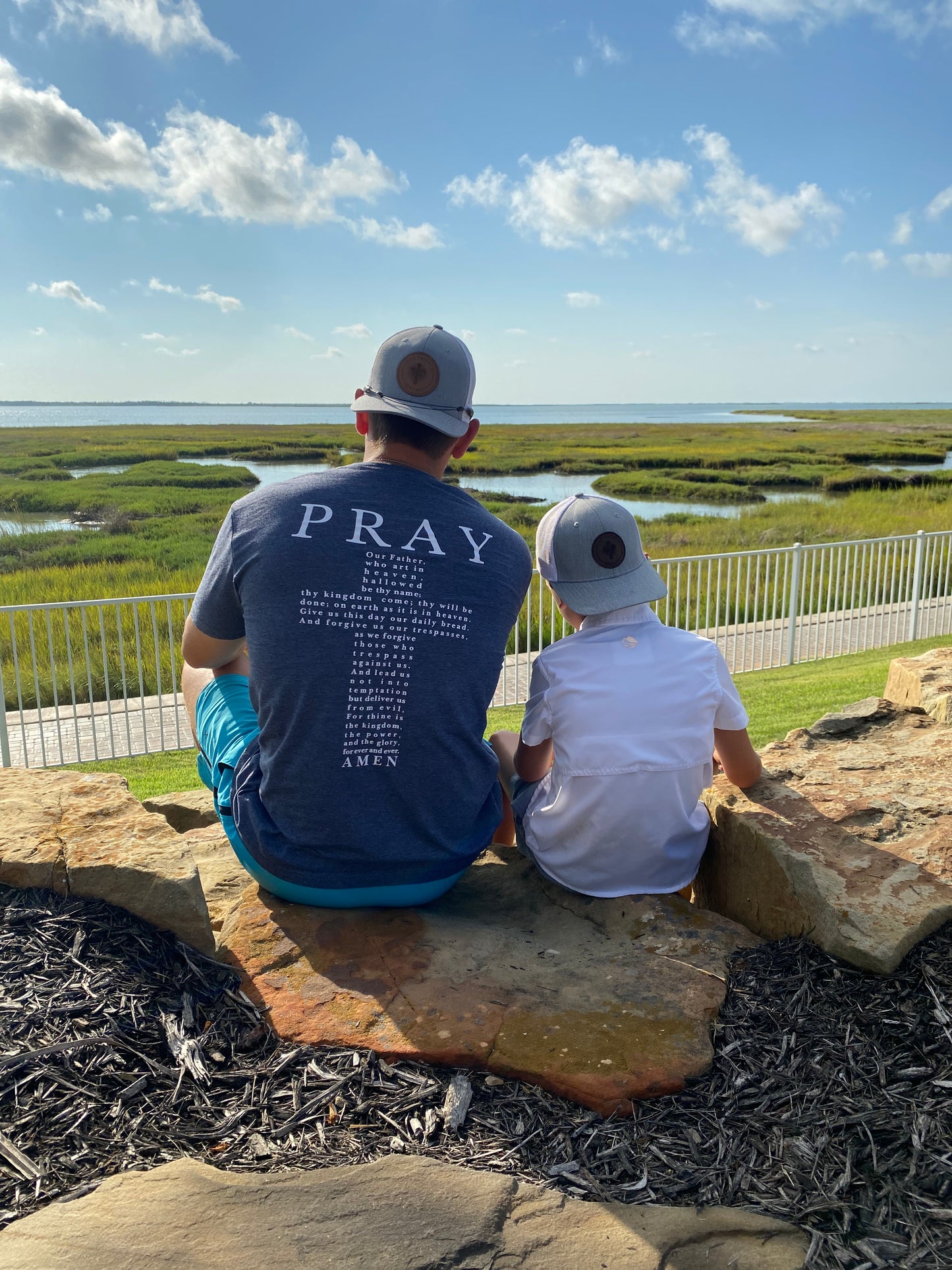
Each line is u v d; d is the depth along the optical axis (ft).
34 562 74.84
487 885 8.72
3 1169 4.77
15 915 6.71
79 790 8.49
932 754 9.70
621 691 7.72
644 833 7.91
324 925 7.27
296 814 6.72
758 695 27.20
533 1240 4.48
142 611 42.16
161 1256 4.19
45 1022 5.80
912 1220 4.75
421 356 6.76
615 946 7.32
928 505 103.24
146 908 6.81
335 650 6.33
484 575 6.79
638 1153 5.25
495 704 29.40
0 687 23.57
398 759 6.61
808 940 7.09
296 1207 4.56
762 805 8.32
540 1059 5.86
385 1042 5.99
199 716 8.34
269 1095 5.55
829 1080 5.79
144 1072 5.62
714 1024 6.34
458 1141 5.27
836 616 42.39
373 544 6.48
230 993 6.48
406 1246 4.35
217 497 149.07
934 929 6.80
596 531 7.95
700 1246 4.52
